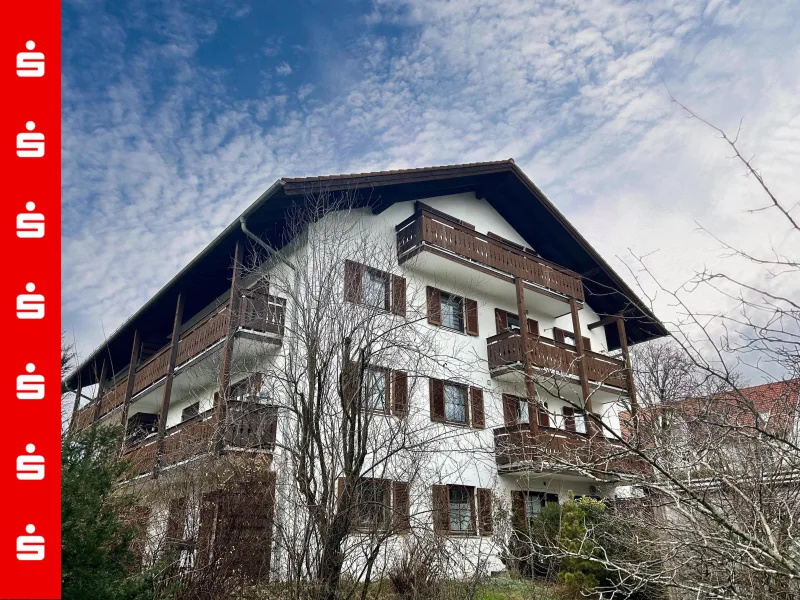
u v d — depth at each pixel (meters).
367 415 8.87
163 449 13.27
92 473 6.16
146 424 20.78
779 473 4.59
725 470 4.62
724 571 4.74
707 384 5.05
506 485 16.56
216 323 14.66
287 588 7.97
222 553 8.81
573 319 19.75
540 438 15.04
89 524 5.77
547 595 10.49
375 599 8.22
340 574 7.98
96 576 5.66
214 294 18.58
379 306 10.31
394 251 15.91
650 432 5.20
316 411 8.74
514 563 11.95
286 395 9.80
